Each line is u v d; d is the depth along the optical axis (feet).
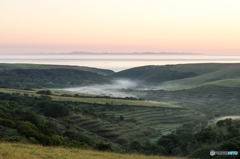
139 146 306.35
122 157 134.21
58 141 173.78
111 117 518.78
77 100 621.72
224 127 274.77
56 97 642.22
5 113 322.34
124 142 358.64
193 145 264.11
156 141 374.63
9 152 101.35
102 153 140.15
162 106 632.38
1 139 140.05
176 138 334.24
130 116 544.62
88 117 458.91
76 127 375.45
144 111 590.96
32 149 117.50
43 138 167.02
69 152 126.62
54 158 105.70
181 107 647.15
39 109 464.65
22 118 338.95
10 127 195.93
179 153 268.62
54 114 437.99
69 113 456.04
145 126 470.80
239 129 249.14
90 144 269.03
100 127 410.11
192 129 431.43
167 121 540.11
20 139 151.23
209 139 253.85
